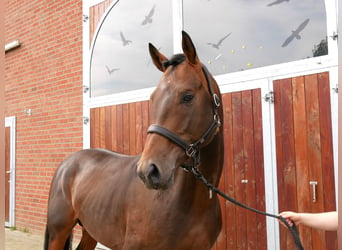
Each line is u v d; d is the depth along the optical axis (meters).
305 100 2.99
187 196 1.93
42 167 5.92
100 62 4.98
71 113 5.39
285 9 3.17
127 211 2.16
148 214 2.00
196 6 3.89
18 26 6.62
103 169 2.67
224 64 3.63
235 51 3.54
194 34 3.90
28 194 6.20
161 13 4.25
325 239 2.86
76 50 5.35
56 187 3.01
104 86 4.92
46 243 3.00
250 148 3.36
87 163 2.89
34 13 6.22
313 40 2.98
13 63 6.72
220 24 3.67
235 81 3.48
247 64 3.44
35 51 6.17
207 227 2.02
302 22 3.06
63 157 5.51
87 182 2.71
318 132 2.91
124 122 4.55
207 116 1.83
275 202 3.16
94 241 3.16
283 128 3.13
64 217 2.89
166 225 1.94
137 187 2.14
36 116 6.09
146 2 4.43
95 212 2.47
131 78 4.59
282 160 3.13
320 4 2.94
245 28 3.46
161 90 1.78
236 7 3.54
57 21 5.71
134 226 2.07
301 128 3.01
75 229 5.17
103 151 2.99
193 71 1.81
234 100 3.49
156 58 2.11
